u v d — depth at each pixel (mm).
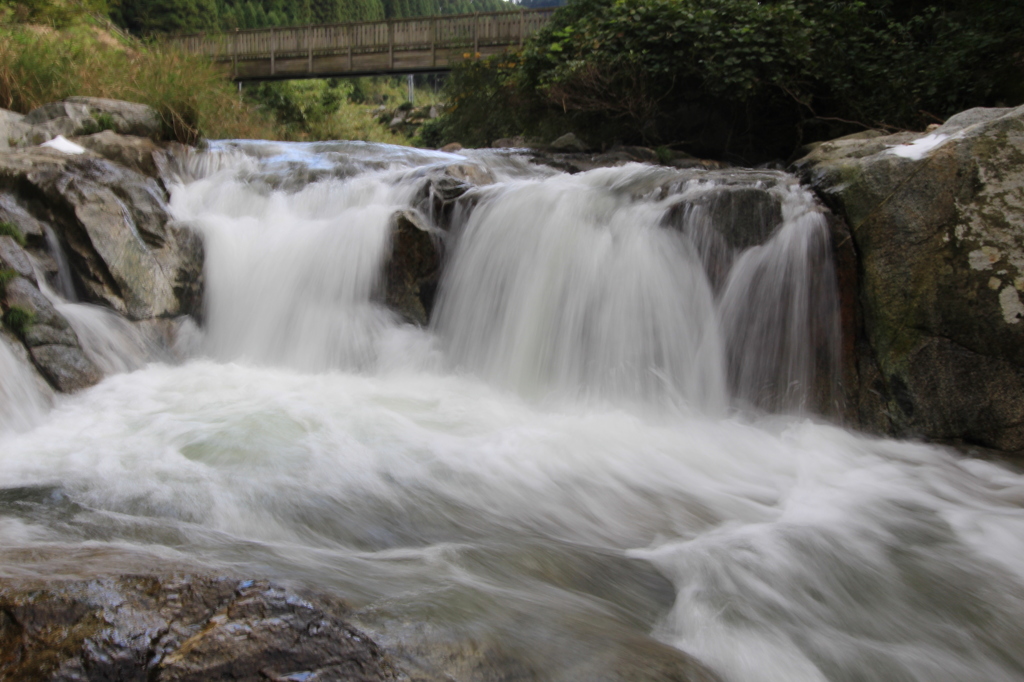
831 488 3975
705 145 10500
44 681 1643
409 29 22922
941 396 4688
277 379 5555
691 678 2043
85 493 3143
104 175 6082
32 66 8820
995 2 8594
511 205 5992
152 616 1849
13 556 2193
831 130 9695
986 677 2430
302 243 6547
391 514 3197
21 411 4250
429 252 6242
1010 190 4547
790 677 2346
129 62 10250
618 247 5473
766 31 9438
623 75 9883
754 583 2887
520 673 1934
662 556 3064
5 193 5719
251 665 1778
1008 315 4477
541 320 5668
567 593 2598
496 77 14367
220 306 6508
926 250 4695
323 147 9430
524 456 4105
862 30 9898
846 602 2822
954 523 3562
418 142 20141
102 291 5672
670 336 5309
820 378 5059
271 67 24062
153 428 4160
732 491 3877
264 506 3133
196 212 7102
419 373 5902
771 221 5188
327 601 2053
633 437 4586
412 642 1977
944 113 8891
